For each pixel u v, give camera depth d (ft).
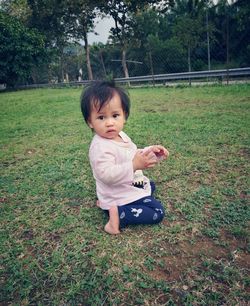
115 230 2.82
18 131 7.77
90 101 2.68
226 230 2.82
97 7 30.09
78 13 31.50
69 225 3.06
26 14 36.58
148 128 6.66
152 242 2.69
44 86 31.40
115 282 2.29
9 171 4.75
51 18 35.12
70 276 2.39
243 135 5.59
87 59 34.45
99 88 2.68
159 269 2.39
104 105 2.64
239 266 2.38
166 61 35.42
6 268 2.54
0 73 31.99
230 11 28.48
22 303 2.17
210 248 2.60
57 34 36.47
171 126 6.66
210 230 2.81
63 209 3.40
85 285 2.28
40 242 2.84
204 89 13.56
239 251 2.55
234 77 16.84
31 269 2.49
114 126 2.70
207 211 3.14
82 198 3.63
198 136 5.72
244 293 2.13
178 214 3.13
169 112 8.45
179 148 5.12
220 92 11.76
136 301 2.12
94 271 2.42
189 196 3.46
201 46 32.42
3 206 3.59
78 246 2.71
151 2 28.53
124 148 2.83
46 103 13.75
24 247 2.80
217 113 7.62
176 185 3.77
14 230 3.08
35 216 3.31
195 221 2.98
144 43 39.70
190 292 2.17
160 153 2.63
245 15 25.55
